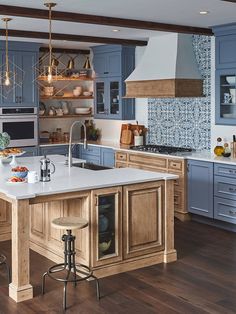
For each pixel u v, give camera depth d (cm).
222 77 528
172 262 400
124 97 625
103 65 684
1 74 628
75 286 349
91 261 360
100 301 323
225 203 496
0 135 448
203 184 517
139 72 598
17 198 316
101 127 739
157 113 640
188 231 499
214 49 550
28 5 389
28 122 657
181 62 556
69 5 392
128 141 667
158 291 339
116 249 372
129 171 421
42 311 308
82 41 584
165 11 423
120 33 563
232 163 482
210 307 312
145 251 389
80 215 364
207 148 570
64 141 721
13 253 328
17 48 635
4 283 356
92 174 403
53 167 411
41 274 372
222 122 527
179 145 611
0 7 383
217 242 460
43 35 554
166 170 554
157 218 395
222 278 364
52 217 399
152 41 596
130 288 345
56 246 396
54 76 688
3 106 633
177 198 545
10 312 306
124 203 373
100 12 423
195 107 583
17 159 493
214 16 452
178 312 305
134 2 384
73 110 755
